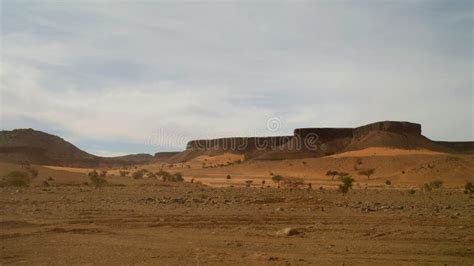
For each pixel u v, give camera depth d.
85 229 18.97
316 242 16.00
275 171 160.12
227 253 13.91
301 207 28.88
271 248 14.82
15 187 52.09
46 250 14.39
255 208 27.88
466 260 13.03
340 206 29.86
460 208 29.59
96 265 12.27
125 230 18.95
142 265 12.27
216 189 54.09
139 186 59.59
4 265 12.30
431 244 15.55
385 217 23.09
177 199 34.53
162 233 18.19
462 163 118.00
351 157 161.62
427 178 109.81
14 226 19.61
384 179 115.62
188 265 12.26
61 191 44.50
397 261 12.86
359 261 12.83
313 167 156.75
